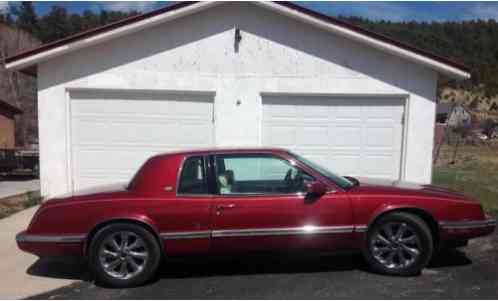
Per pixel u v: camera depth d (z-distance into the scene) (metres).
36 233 4.27
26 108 28.08
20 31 32.28
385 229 4.43
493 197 8.95
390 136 8.80
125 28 8.25
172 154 4.52
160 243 4.28
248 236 4.31
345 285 4.21
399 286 4.16
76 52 8.55
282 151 4.61
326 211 4.36
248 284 4.29
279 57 8.64
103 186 5.05
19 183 13.04
